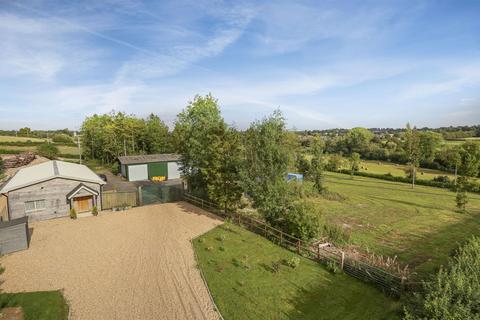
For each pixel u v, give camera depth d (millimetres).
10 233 18234
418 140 54344
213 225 23938
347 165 72875
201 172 27953
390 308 12328
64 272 15805
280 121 23438
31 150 79188
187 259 17516
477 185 46812
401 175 61594
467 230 25922
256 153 22781
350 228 25594
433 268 17438
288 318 11984
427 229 26062
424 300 9289
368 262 16719
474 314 8414
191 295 13648
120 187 39656
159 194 32781
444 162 67062
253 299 13312
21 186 23906
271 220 21859
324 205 34625
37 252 18438
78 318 11922
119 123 62375
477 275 9758
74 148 86375
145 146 65750
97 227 23344
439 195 43875
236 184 24828
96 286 14391
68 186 26109
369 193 44531
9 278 15062
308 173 41562
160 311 12422
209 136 25922
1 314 11820
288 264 16828
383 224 27375
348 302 13242
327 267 16609
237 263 16906
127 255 18062
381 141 110500
